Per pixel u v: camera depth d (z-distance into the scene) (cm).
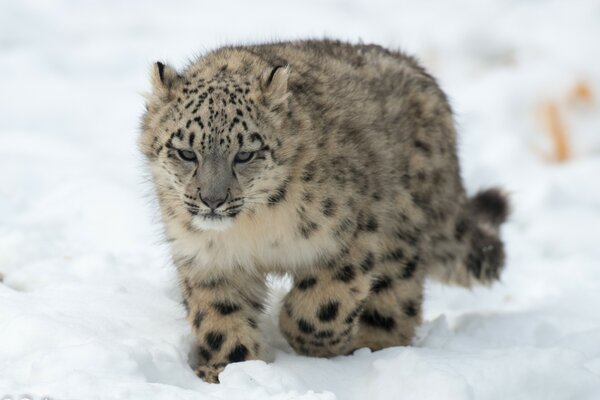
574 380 947
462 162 1972
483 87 2342
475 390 920
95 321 1035
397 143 1131
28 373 901
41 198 1606
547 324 1191
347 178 1036
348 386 976
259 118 980
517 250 1617
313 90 1067
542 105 2211
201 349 1040
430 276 1255
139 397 844
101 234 1473
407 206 1139
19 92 2294
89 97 2292
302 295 1062
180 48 2553
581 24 2669
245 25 2722
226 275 1042
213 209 961
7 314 1017
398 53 1259
